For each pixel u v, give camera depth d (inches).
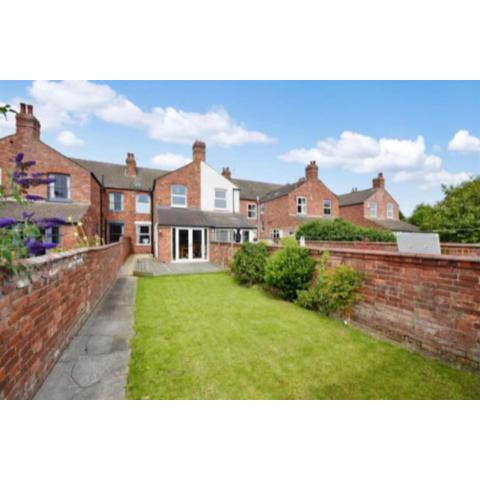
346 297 183.2
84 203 592.4
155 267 497.0
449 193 730.2
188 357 134.0
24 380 90.0
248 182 1171.3
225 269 476.4
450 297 124.1
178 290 302.0
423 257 136.5
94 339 156.8
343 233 649.0
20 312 87.0
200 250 652.1
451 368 121.5
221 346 148.2
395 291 152.5
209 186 748.0
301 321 191.8
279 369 122.3
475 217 568.4
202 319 196.4
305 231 675.4
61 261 133.2
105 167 877.2
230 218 721.0
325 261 212.7
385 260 159.2
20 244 85.1
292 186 954.1
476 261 113.6
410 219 1408.7
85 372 117.6
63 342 137.5
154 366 124.1
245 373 118.6
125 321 191.0
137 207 828.0
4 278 75.9
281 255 247.6
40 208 519.5
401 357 134.2
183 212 686.5
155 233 706.2
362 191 1155.3
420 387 107.7
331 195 952.9
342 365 126.0
